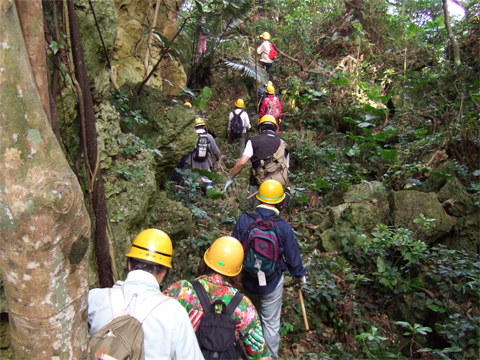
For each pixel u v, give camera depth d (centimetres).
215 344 191
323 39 1161
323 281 421
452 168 578
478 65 900
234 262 217
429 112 844
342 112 906
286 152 438
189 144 476
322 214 589
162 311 159
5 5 116
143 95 477
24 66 119
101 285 271
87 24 313
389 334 424
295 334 395
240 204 607
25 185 116
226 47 990
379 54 1106
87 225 133
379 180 704
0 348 208
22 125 116
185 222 424
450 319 397
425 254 456
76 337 138
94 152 262
